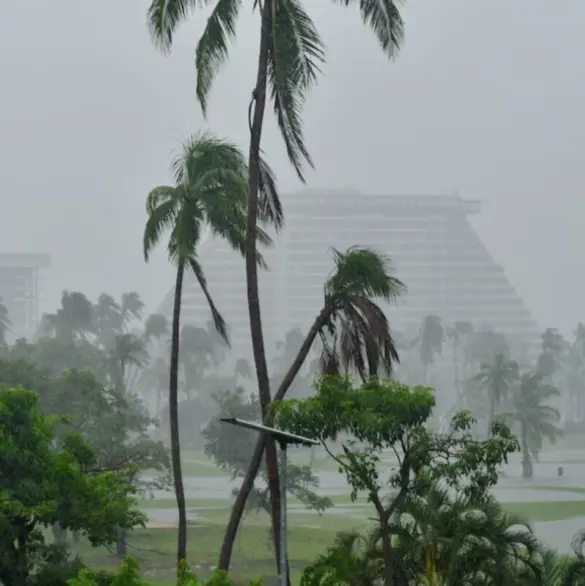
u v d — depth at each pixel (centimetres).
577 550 4506
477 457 3962
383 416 3922
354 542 4212
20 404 4294
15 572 4241
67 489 4316
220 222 4938
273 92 4519
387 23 4544
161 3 4497
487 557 3953
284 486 3231
